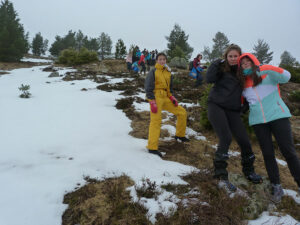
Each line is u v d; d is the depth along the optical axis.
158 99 3.26
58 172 2.52
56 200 2.03
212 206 1.98
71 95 6.84
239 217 1.94
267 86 2.33
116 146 3.38
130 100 6.31
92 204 1.96
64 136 3.67
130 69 14.16
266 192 2.37
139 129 4.31
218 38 44.56
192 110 5.68
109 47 49.88
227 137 2.39
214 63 2.51
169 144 3.66
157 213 1.87
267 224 1.89
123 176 2.47
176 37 30.52
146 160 2.97
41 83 9.21
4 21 21.73
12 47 19.39
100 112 5.23
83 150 3.16
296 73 13.04
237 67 2.52
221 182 2.32
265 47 39.12
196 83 8.88
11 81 9.78
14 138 3.47
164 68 3.34
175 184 2.36
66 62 19.02
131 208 1.92
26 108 5.28
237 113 2.54
